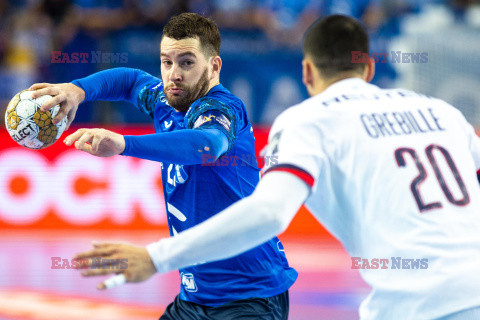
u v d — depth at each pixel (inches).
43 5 1283.2
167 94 417.1
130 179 1174.3
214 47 424.2
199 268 420.2
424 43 1243.8
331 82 331.6
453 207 297.6
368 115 307.4
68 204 1173.7
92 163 1172.5
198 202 419.5
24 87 1267.2
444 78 1240.2
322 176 300.8
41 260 991.6
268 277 422.9
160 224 1172.5
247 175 429.1
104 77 480.7
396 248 288.7
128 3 1258.6
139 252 278.8
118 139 330.6
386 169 296.7
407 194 293.9
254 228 267.4
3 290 842.2
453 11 1278.3
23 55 1263.5
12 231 1173.1
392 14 1290.6
